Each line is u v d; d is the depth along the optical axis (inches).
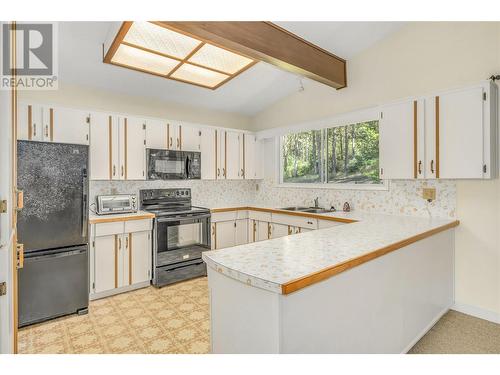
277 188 178.2
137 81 128.4
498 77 89.1
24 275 90.7
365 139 134.6
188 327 91.4
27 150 90.4
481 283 96.3
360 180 136.6
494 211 93.5
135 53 102.7
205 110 170.2
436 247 90.4
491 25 91.9
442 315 96.0
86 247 102.1
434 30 104.5
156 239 126.3
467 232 99.1
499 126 90.0
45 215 93.9
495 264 93.4
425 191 109.7
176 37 92.7
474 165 87.5
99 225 112.3
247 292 48.1
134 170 130.3
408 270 74.9
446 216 104.4
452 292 101.7
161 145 139.3
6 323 41.7
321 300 49.1
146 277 125.4
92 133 118.6
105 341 83.2
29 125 104.1
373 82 122.8
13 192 55.1
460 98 90.3
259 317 45.8
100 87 131.9
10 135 45.8
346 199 139.8
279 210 146.7
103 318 97.4
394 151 105.4
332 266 49.7
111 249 116.0
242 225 166.6
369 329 60.7
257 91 154.6
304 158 165.0
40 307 93.4
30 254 91.5
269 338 44.1
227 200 182.4
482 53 93.5
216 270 52.4
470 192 98.6
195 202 167.5
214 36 83.3
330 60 124.3
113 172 124.1
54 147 95.3
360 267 57.9
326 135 152.5
